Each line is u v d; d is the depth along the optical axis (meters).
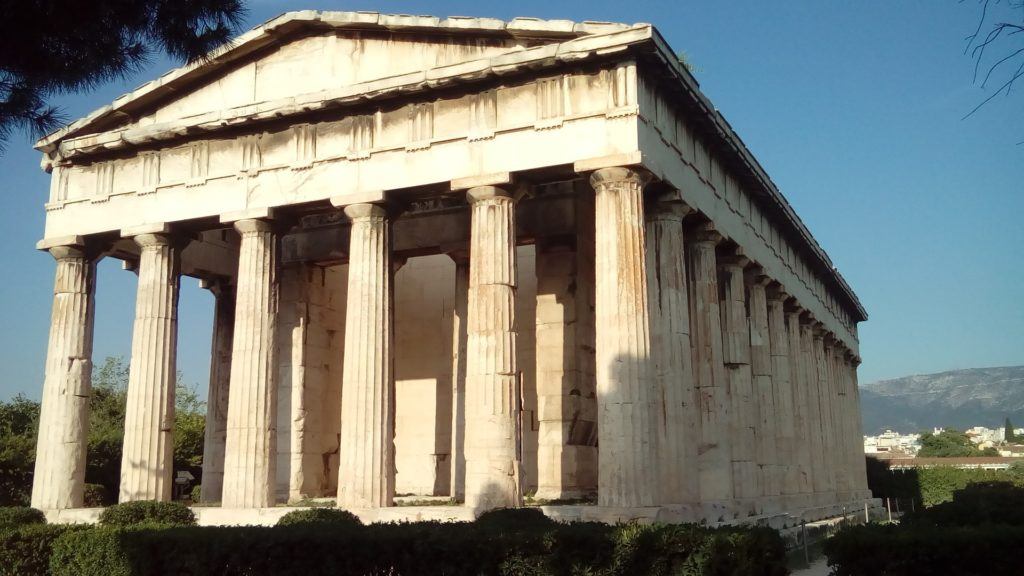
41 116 16.16
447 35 27.56
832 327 53.94
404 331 39.78
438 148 27.05
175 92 31.44
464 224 35.28
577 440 31.31
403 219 36.31
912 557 14.23
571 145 25.25
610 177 24.59
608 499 23.14
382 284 27.45
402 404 39.00
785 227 40.62
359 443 26.27
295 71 29.59
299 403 36.34
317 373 37.62
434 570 15.27
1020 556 13.89
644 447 23.25
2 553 19.36
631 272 24.05
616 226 24.33
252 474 27.72
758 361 36.53
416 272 40.16
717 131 29.98
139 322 30.30
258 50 30.14
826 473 47.53
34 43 15.56
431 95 27.48
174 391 30.69
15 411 61.69
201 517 27.31
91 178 32.38
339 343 39.16
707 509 26.16
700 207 29.22
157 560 17.33
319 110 28.56
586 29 25.27
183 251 36.34
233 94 30.47
